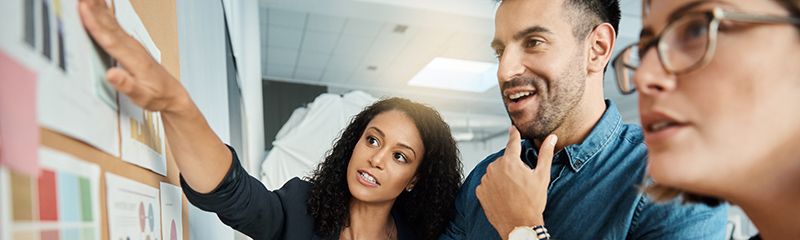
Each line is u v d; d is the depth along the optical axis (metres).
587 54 0.81
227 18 1.93
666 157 0.31
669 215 0.69
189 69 0.98
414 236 1.27
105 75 0.44
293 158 4.49
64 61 0.34
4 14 0.26
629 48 0.41
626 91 0.41
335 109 4.76
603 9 0.80
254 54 3.50
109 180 0.44
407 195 1.26
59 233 0.33
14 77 0.27
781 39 0.27
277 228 0.99
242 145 2.56
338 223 1.11
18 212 0.27
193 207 0.93
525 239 0.72
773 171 0.28
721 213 0.69
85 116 0.39
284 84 7.29
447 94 7.77
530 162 0.92
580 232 0.78
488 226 0.95
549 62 0.79
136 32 0.55
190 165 0.64
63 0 0.35
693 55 0.30
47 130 0.32
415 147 1.14
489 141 9.89
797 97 0.28
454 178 1.26
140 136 0.56
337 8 4.08
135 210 0.52
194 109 0.56
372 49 5.79
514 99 0.85
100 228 0.41
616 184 0.77
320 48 5.77
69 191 0.35
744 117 0.28
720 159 0.29
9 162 0.26
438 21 4.40
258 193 0.88
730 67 0.28
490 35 4.93
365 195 1.08
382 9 4.11
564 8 0.78
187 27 0.98
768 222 0.32
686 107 0.30
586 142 0.81
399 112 1.16
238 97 2.48
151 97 0.47
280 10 4.58
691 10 0.30
